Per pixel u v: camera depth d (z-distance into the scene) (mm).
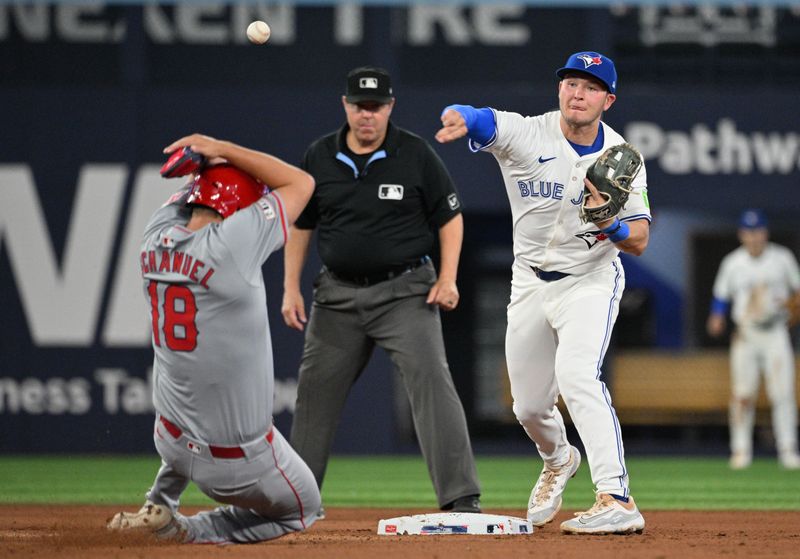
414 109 44281
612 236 17562
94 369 43188
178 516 16531
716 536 18531
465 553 15477
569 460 20688
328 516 24016
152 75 45062
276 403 42719
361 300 20906
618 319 48656
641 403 48094
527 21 45719
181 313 14523
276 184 14969
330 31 45156
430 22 45719
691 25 46406
